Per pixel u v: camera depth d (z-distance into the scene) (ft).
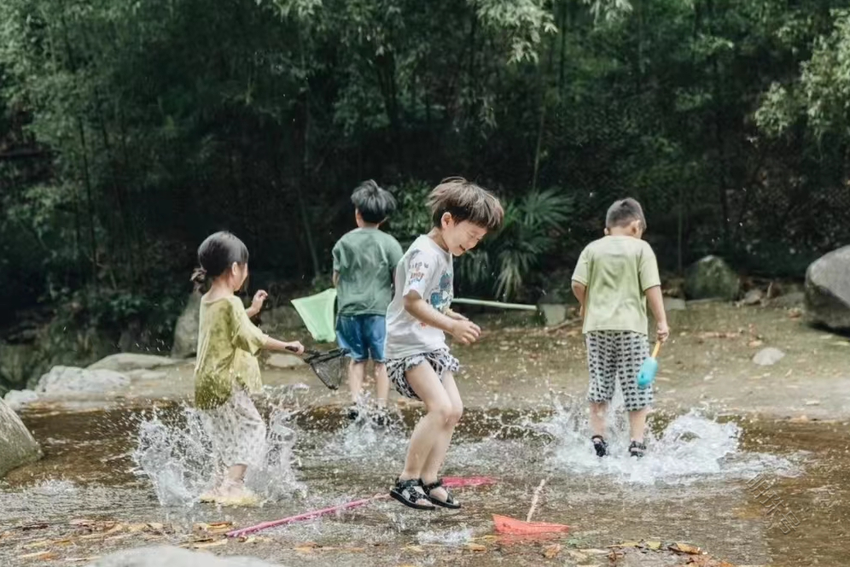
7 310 59.11
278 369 40.91
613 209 25.17
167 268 55.21
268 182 54.24
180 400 34.63
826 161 48.37
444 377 18.83
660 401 31.35
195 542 16.53
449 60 48.49
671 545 15.89
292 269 55.01
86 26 47.88
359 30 43.16
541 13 40.91
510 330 45.39
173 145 51.78
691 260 50.93
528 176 52.29
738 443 24.56
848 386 31.83
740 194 50.65
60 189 53.21
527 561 15.16
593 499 19.43
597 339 24.14
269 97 48.62
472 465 22.98
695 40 48.37
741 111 49.42
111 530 17.49
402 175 51.67
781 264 48.32
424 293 17.99
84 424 29.94
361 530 17.22
